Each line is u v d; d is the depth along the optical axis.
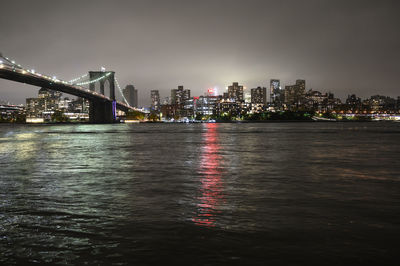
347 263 6.63
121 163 23.48
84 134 84.75
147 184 14.95
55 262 6.76
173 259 6.85
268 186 14.38
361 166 21.44
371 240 7.74
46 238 7.96
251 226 8.73
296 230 8.42
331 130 112.25
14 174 18.19
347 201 11.49
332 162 23.66
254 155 29.12
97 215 9.79
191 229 8.52
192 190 13.52
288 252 7.12
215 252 7.14
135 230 8.46
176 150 35.03
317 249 7.27
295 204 11.09
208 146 40.91
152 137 67.38
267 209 10.42
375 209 10.41
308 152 32.09
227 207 10.69
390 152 31.98
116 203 11.27
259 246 7.43
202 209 10.44
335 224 8.88
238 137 65.44
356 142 48.88
